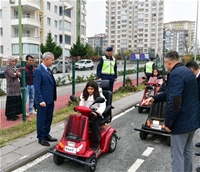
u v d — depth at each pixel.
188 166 3.61
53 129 6.10
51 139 5.25
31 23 37.56
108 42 111.12
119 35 108.06
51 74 5.25
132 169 4.17
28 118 7.11
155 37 102.19
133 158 4.62
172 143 3.42
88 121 4.10
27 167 4.19
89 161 3.86
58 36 48.00
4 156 4.44
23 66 6.44
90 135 4.29
